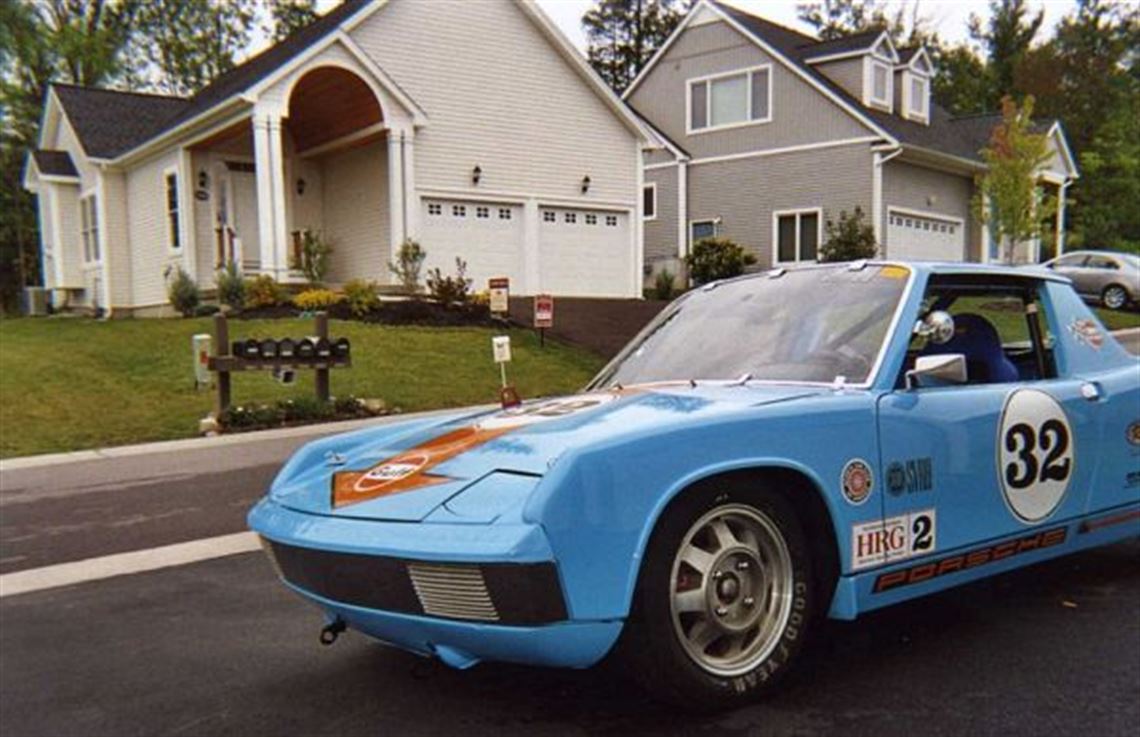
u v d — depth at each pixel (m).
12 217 34.44
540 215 19.97
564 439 2.80
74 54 36.16
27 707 3.26
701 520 2.81
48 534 5.89
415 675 3.40
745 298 4.07
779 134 25.02
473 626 2.55
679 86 27.19
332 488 3.06
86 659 3.72
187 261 18.56
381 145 18.19
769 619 2.98
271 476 7.53
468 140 18.78
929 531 3.24
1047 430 3.69
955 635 3.62
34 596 4.63
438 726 2.96
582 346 15.02
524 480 2.63
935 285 3.75
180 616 4.24
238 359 10.02
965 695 3.05
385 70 17.73
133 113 23.70
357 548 2.70
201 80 41.12
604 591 2.55
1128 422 4.09
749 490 2.91
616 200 21.09
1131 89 44.41
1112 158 36.66
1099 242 35.53
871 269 3.78
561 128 20.09
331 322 15.05
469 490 2.70
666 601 2.72
